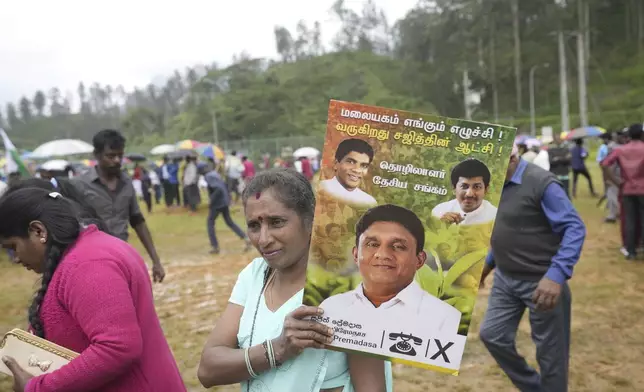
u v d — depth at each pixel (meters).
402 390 4.09
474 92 74.12
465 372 4.38
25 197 1.88
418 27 79.75
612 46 73.88
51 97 156.00
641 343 4.78
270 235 1.68
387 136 1.56
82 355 1.72
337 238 1.58
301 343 1.57
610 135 13.79
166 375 1.96
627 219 7.75
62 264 1.81
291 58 109.19
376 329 1.58
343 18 107.06
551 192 3.08
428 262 1.57
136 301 1.88
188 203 17.70
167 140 74.38
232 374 1.67
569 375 4.21
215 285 7.58
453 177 1.55
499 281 3.38
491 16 72.69
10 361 1.80
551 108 65.31
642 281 6.65
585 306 5.83
